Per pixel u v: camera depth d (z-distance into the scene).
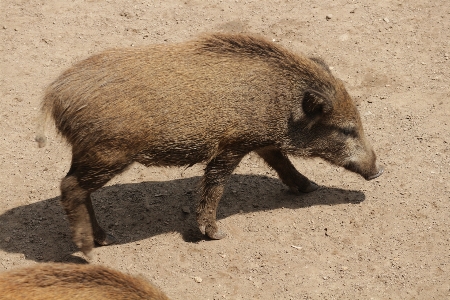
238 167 4.08
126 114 3.46
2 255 3.71
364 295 3.53
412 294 3.53
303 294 3.54
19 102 4.36
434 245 3.68
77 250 3.73
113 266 3.66
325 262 3.65
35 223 3.84
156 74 3.50
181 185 4.00
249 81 3.56
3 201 3.93
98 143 3.48
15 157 4.12
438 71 4.42
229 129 3.56
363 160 3.78
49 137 4.21
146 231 3.80
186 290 3.57
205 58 3.55
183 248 3.73
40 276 2.81
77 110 3.46
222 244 3.74
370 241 3.72
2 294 2.78
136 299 2.77
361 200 3.88
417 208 3.82
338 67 4.47
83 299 2.77
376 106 4.27
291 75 3.61
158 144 3.52
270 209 3.87
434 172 3.96
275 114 3.60
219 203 3.91
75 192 3.56
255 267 3.64
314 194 3.93
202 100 3.51
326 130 3.70
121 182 4.02
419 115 4.21
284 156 3.83
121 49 3.57
